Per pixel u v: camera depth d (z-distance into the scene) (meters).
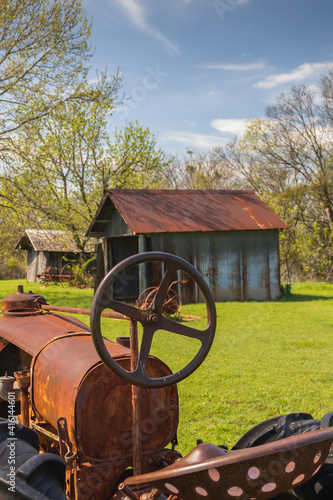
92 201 21.97
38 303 4.00
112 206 17.12
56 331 3.19
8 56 15.82
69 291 21.88
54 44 15.48
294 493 2.21
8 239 26.98
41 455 2.06
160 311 1.91
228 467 1.38
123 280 19.23
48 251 30.55
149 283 15.33
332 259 25.73
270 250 17.17
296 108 28.41
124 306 1.82
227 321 11.55
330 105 27.95
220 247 16.53
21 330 3.35
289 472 1.47
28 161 16.81
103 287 1.75
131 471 2.34
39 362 2.71
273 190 31.31
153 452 2.36
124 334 9.30
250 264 16.92
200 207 17.16
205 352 1.94
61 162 20.02
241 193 18.89
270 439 2.47
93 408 2.22
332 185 27.14
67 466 2.13
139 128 21.78
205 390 5.87
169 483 1.46
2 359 3.86
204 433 4.50
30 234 29.66
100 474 2.21
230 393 5.75
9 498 1.93
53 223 19.50
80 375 2.27
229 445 4.19
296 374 6.59
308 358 7.54
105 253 18.52
